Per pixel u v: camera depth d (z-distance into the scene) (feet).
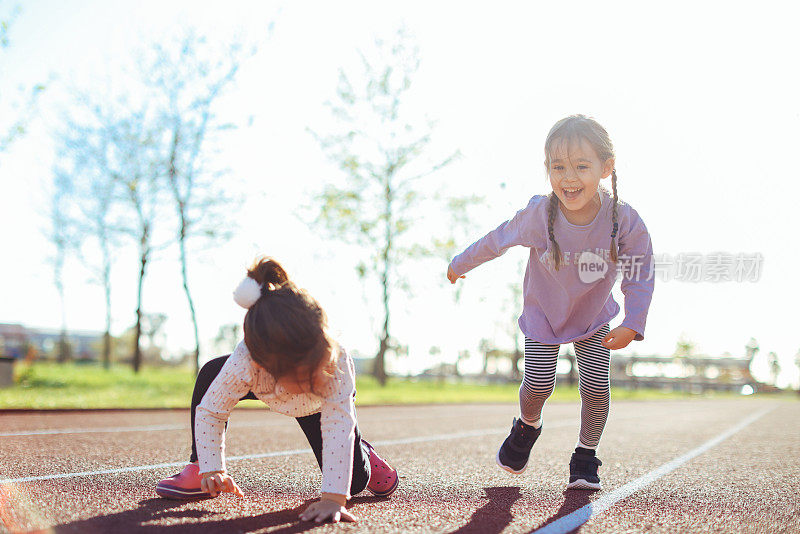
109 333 82.07
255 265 7.71
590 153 9.02
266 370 7.38
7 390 35.35
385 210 66.95
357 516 7.99
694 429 26.02
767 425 30.25
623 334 9.42
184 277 55.77
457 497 9.52
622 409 45.16
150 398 33.50
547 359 10.02
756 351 163.84
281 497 9.06
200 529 7.07
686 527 8.04
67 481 9.57
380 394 53.78
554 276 9.80
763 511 9.20
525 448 10.75
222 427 8.30
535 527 7.73
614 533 7.59
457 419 27.81
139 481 9.84
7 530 6.77
